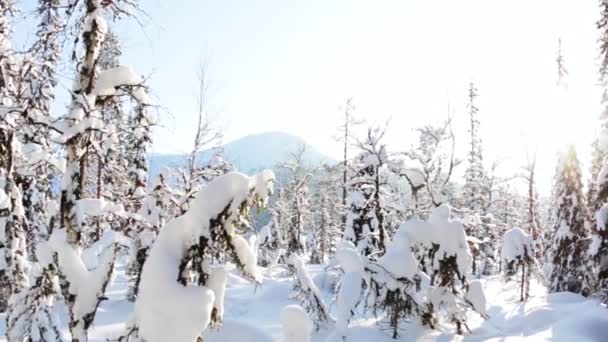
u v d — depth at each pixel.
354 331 18.64
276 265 40.84
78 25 9.84
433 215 19.61
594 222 27.92
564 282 32.47
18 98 10.89
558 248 33.03
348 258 18.50
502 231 49.09
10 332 10.55
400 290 18.27
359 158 29.27
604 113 28.39
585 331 20.08
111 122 10.98
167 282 7.44
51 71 10.13
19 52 10.08
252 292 27.89
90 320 9.56
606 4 27.25
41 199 21.36
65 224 9.70
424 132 22.16
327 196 53.44
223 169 22.31
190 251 7.91
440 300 19.02
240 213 8.21
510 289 35.97
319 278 30.56
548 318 22.77
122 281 29.42
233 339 12.34
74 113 9.59
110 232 10.05
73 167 9.80
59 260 9.46
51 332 10.73
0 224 14.27
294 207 48.50
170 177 22.69
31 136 11.27
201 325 7.23
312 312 20.00
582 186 32.88
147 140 27.92
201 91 22.39
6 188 13.43
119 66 10.05
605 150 26.33
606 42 27.19
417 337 18.27
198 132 22.27
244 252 8.26
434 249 19.14
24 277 14.56
